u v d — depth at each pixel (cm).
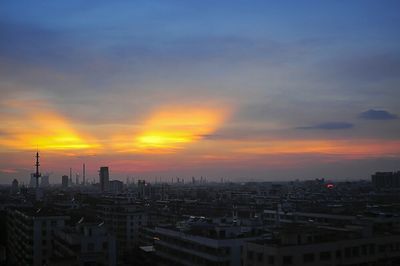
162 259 18000
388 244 12862
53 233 19300
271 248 11150
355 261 12150
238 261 14250
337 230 13388
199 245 15162
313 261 11406
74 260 14812
